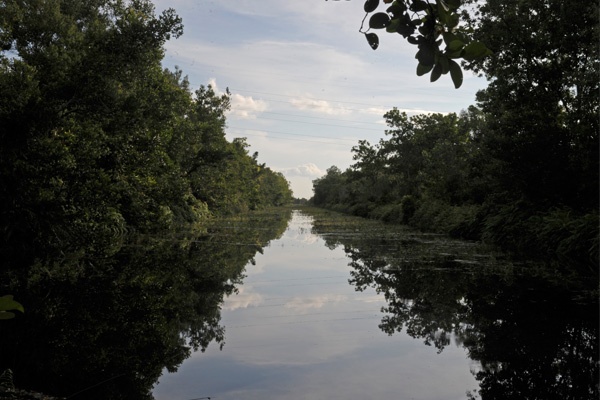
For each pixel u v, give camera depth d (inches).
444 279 454.6
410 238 927.0
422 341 259.9
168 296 383.6
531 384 193.9
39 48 642.8
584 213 663.8
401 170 1796.3
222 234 1027.9
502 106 776.3
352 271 522.0
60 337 262.4
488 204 871.7
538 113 736.3
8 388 182.9
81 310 322.7
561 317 305.9
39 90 508.1
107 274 458.9
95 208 565.9
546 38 685.9
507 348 243.8
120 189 657.6
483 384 194.4
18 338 254.1
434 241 845.2
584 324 287.9
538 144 706.2
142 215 863.1
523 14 700.0
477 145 1011.9
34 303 330.3
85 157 539.2
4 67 547.8
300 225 1471.5
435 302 360.8
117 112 597.6
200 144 1279.5
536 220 696.4
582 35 661.9
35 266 473.7
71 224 534.6
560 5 665.0
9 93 481.7
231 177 1792.6
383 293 400.5
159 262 556.4
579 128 660.7
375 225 1411.2
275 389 189.6
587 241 559.2
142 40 563.8
